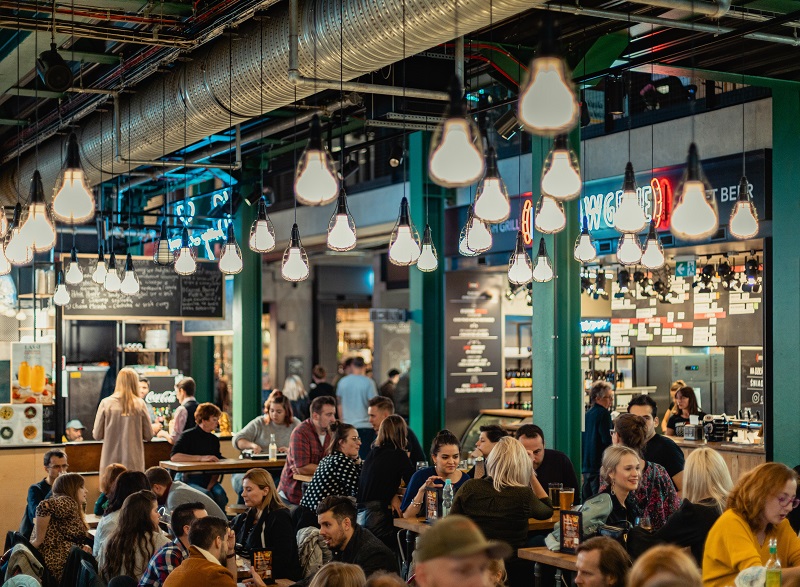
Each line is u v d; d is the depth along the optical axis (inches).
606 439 364.8
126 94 361.4
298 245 259.6
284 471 374.6
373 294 858.1
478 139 153.5
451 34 215.3
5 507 414.9
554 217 228.2
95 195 617.0
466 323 508.1
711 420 437.7
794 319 334.6
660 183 408.5
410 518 283.9
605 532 219.1
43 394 433.1
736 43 313.6
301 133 477.7
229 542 219.0
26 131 448.1
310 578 220.2
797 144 336.5
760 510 179.2
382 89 268.1
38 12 302.8
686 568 117.7
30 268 510.0
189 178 567.5
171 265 513.0
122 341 571.2
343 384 541.6
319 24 243.1
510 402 545.3
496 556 98.5
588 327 546.3
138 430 432.1
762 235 370.3
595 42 325.1
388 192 637.9
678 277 498.6
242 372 526.3
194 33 291.4
